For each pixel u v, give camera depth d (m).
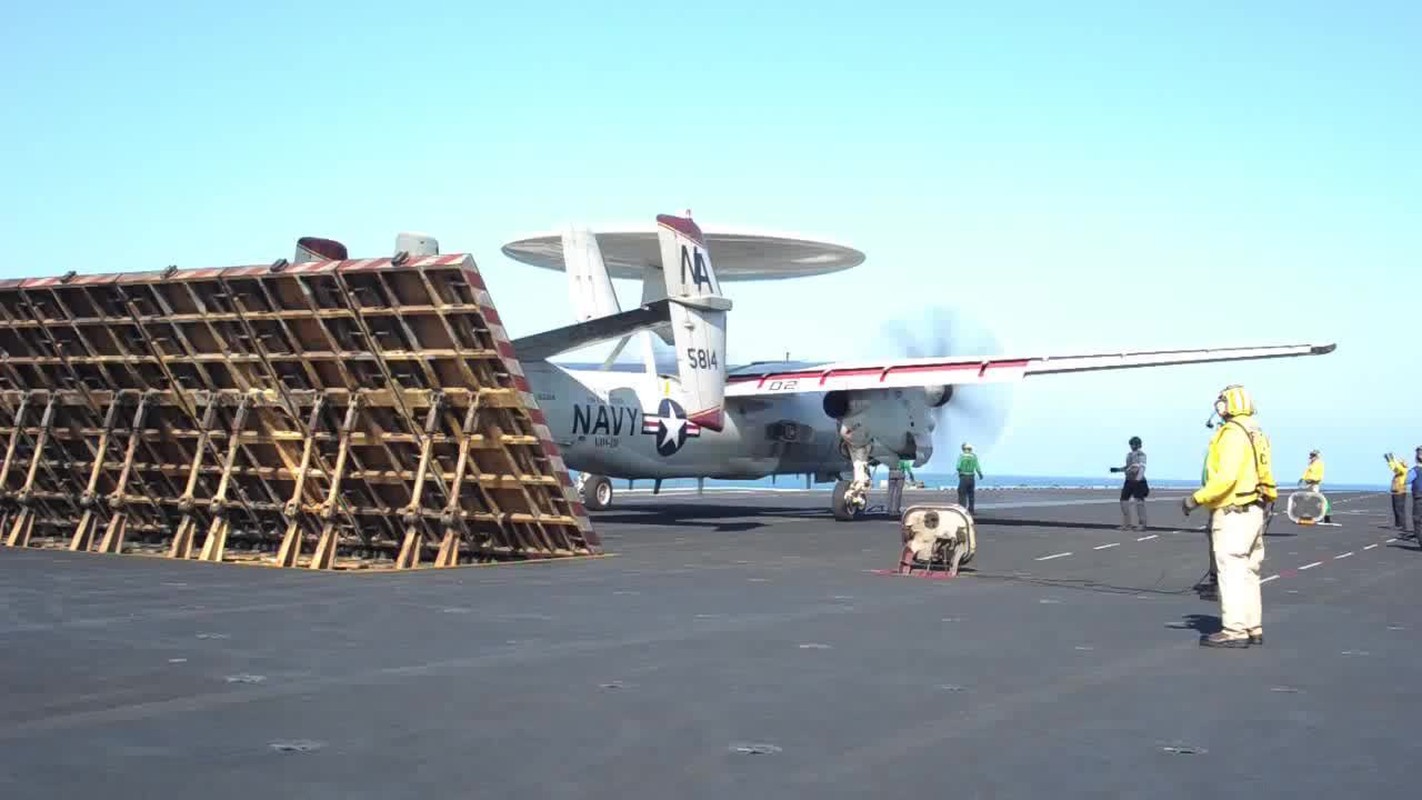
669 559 20.97
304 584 16.17
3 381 23.53
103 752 6.71
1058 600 15.42
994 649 11.10
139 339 21.55
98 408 22.73
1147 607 14.72
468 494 21.11
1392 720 8.09
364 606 13.66
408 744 7.04
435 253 21.58
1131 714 8.20
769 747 7.13
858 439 35.75
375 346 19.64
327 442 20.81
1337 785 6.39
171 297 20.67
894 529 30.72
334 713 7.84
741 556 21.80
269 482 21.61
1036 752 7.08
